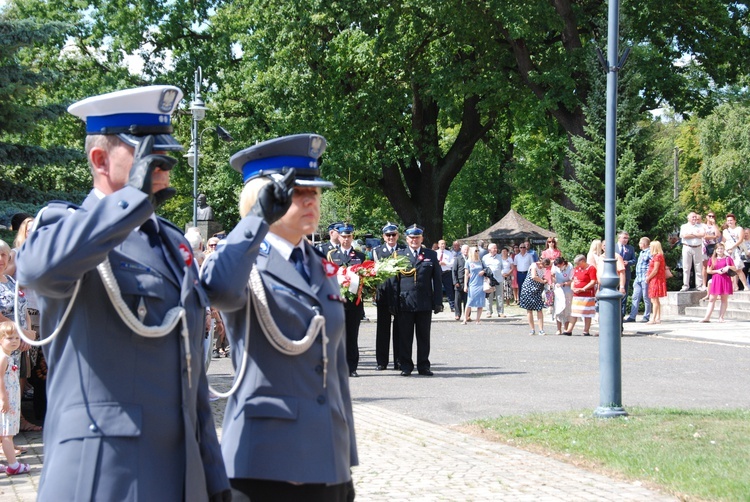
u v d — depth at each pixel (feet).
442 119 126.62
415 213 124.67
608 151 30.04
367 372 45.93
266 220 11.44
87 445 10.14
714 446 24.89
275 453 12.02
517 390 38.50
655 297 71.72
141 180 9.95
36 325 29.78
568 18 91.71
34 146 71.61
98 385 10.30
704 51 96.27
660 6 91.15
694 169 183.83
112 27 122.83
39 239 9.83
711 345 56.34
